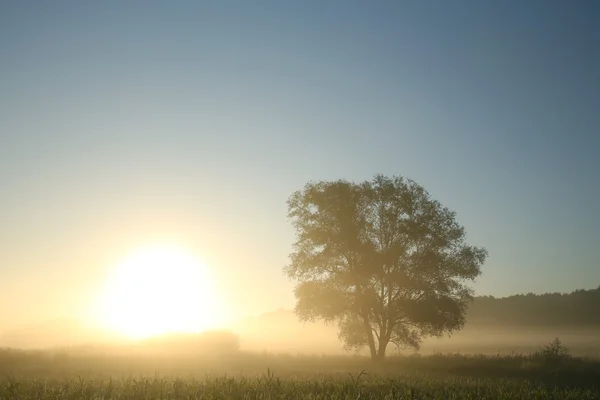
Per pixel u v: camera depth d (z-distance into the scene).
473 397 18.17
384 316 43.72
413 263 43.69
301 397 16.92
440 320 42.44
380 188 44.59
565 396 19.62
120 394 17.05
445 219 44.78
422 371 34.06
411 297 43.97
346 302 44.12
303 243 45.34
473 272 43.72
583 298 178.62
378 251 43.72
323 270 45.03
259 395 16.89
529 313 172.38
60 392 17.33
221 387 18.16
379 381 21.84
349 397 16.88
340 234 43.78
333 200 44.22
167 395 16.95
